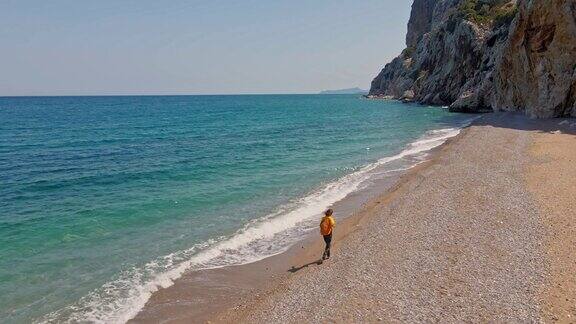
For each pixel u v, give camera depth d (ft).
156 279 49.60
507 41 210.18
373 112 333.01
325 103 597.11
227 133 204.85
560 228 54.49
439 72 369.50
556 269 43.45
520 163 94.58
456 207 66.13
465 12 342.44
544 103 175.83
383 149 143.95
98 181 98.58
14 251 57.16
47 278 49.52
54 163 121.70
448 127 197.47
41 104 565.94
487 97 258.57
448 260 47.42
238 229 66.13
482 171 88.74
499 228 56.13
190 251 57.72
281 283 47.21
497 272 43.73
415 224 59.93
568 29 164.25
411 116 273.54
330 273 47.44
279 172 108.47
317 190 89.51
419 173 92.27
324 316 38.24
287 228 67.05
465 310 37.01
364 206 75.41
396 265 47.26
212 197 84.48
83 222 69.26
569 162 91.66
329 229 51.96
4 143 164.35
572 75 165.78
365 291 42.06
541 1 174.09
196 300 45.14
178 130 221.25
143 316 41.96
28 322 40.55
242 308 42.50
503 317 35.58
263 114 358.43
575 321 34.30
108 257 55.57
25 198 83.66
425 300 39.24
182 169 112.57
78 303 44.09
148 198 83.66
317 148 150.82
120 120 291.58
